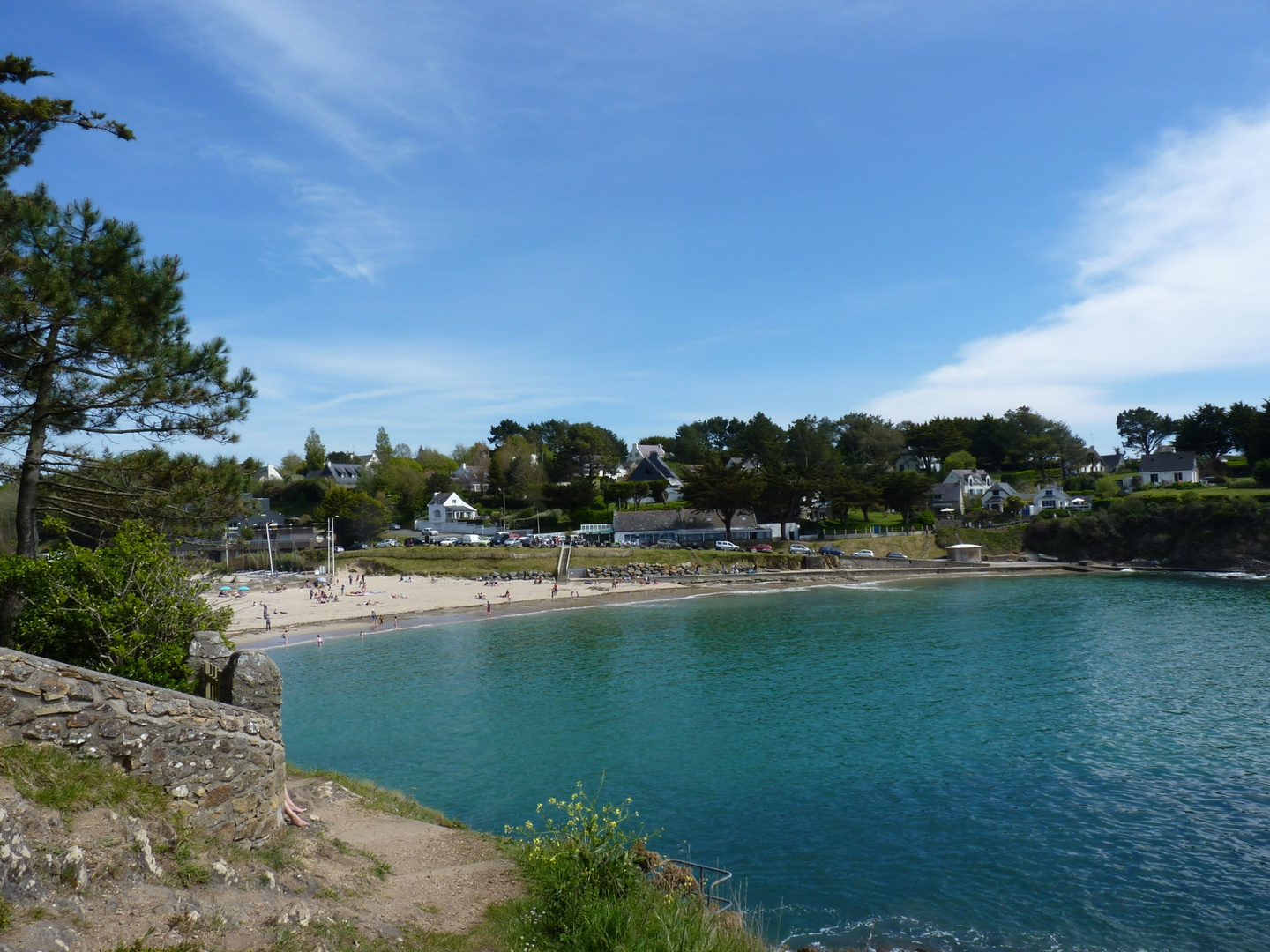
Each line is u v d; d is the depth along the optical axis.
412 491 161.00
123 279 22.19
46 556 18.83
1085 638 57.59
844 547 127.88
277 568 112.38
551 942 11.81
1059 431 180.62
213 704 12.30
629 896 13.20
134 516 24.69
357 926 11.07
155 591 18.28
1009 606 76.56
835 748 32.84
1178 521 112.94
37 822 8.77
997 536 130.75
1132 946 18.59
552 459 169.75
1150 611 70.19
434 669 51.97
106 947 7.94
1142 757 31.03
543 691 44.66
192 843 10.88
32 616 16.80
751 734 35.06
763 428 171.00
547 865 14.40
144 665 16.27
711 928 12.82
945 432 184.12
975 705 39.41
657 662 52.47
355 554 117.06
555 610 80.75
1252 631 58.56
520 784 29.06
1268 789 27.47
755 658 52.78
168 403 23.38
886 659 51.47
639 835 24.12
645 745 33.81
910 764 30.77
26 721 9.91
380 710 40.97
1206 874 21.75
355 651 59.44
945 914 20.02
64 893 8.25
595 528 134.25
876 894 21.00
